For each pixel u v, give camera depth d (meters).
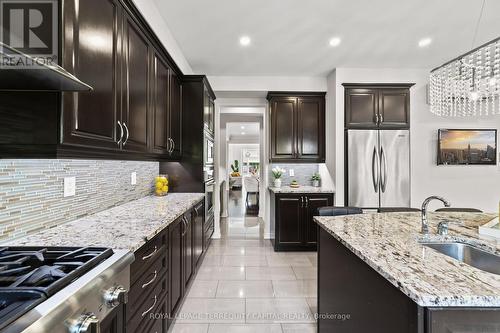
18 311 0.68
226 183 6.31
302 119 4.21
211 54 3.40
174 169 3.39
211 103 4.10
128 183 2.52
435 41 3.08
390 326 1.04
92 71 1.30
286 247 3.88
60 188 1.57
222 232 4.94
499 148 4.08
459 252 1.50
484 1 2.32
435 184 4.06
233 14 2.51
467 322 0.84
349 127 3.81
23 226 1.31
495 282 0.94
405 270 1.04
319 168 4.54
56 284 0.81
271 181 4.55
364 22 2.67
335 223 1.87
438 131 4.02
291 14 2.52
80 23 1.20
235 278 2.92
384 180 3.75
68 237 1.35
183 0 2.28
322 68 3.89
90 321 0.82
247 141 12.39
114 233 1.44
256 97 4.58
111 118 1.49
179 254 2.17
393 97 3.83
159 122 2.40
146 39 2.04
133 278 1.27
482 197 4.11
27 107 1.08
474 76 2.43
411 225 1.82
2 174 1.19
